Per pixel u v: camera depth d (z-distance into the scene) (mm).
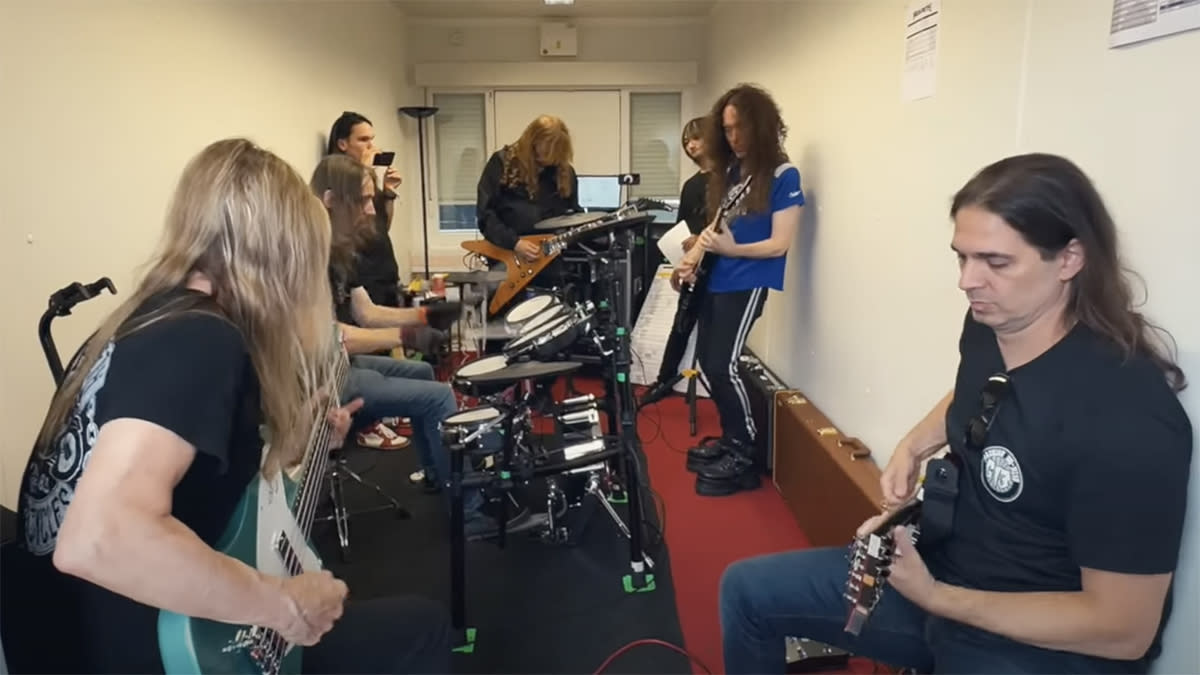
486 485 1954
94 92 1897
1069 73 1273
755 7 3717
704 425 3662
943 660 1151
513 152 4094
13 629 1030
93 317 1896
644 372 4027
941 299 1766
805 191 2963
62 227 1771
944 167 1742
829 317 2664
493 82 5195
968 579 1170
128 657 1030
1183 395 1024
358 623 1277
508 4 4750
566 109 5348
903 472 1411
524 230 4059
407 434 3596
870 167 2234
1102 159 1189
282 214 1010
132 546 814
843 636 1352
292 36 3223
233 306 1006
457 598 1951
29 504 1031
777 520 2678
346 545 2422
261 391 1032
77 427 968
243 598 908
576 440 2236
